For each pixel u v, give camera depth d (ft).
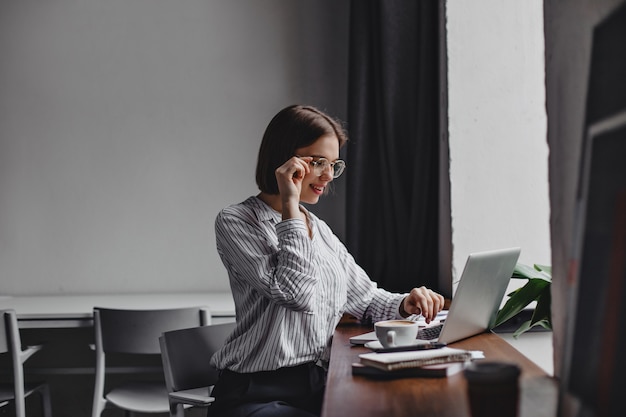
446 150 9.62
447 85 9.48
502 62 9.46
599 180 3.28
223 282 12.37
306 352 6.21
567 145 4.28
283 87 12.31
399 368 4.33
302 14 12.28
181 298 11.57
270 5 12.31
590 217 3.34
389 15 10.44
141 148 12.37
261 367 6.07
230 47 12.35
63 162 12.38
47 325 10.03
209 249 12.37
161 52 12.37
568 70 4.23
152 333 9.38
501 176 9.43
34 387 10.55
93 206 12.40
